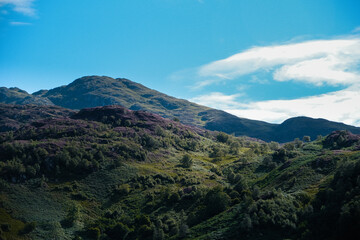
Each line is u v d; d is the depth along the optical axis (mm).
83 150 124750
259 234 59406
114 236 79875
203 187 103438
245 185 95312
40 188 97062
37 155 111562
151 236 76812
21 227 74750
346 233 49344
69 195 97312
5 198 86500
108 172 116250
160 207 92312
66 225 80062
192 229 73438
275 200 68500
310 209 61062
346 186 61812
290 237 56219
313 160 98125
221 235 63938
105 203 97875
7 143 118812
